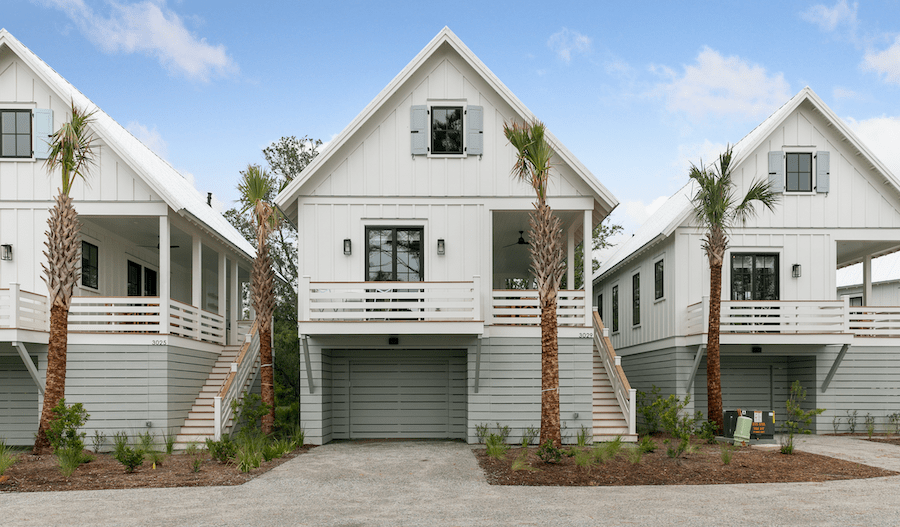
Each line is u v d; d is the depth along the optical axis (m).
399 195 16.53
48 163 14.22
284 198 16.20
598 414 17.17
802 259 19.41
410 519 8.31
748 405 20.67
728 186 17.08
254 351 19.83
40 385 15.50
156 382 15.80
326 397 16.66
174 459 13.76
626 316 24.97
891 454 14.16
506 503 9.24
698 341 18.12
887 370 19.23
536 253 13.10
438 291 16.12
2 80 16.50
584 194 16.53
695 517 8.39
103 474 11.70
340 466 12.55
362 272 16.33
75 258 14.24
